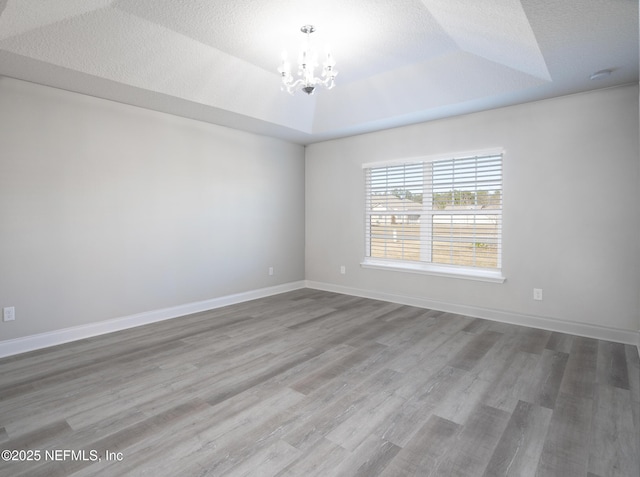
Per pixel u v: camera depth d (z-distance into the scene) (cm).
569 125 337
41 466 164
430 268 434
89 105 334
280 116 428
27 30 232
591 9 189
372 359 286
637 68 275
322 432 191
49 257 314
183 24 262
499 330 354
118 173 356
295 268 552
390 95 382
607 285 324
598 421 199
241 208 473
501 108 372
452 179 416
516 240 370
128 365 275
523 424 197
